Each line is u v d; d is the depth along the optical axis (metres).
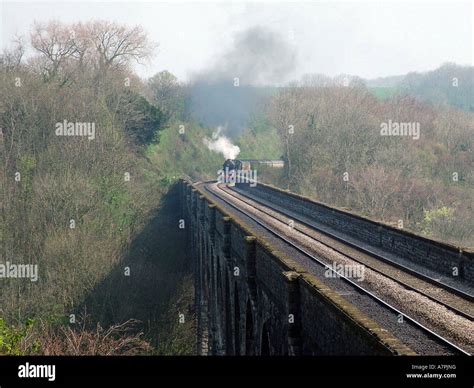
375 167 85.19
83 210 57.31
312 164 94.62
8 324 44.28
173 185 90.38
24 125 65.06
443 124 108.50
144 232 67.62
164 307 56.22
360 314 15.08
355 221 38.00
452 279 24.84
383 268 27.55
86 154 65.56
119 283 52.44
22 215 55.19
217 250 43.75
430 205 81.06
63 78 82.44
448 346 16.08
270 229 42.06
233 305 35.00
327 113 99.12
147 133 97.62
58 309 46.78
